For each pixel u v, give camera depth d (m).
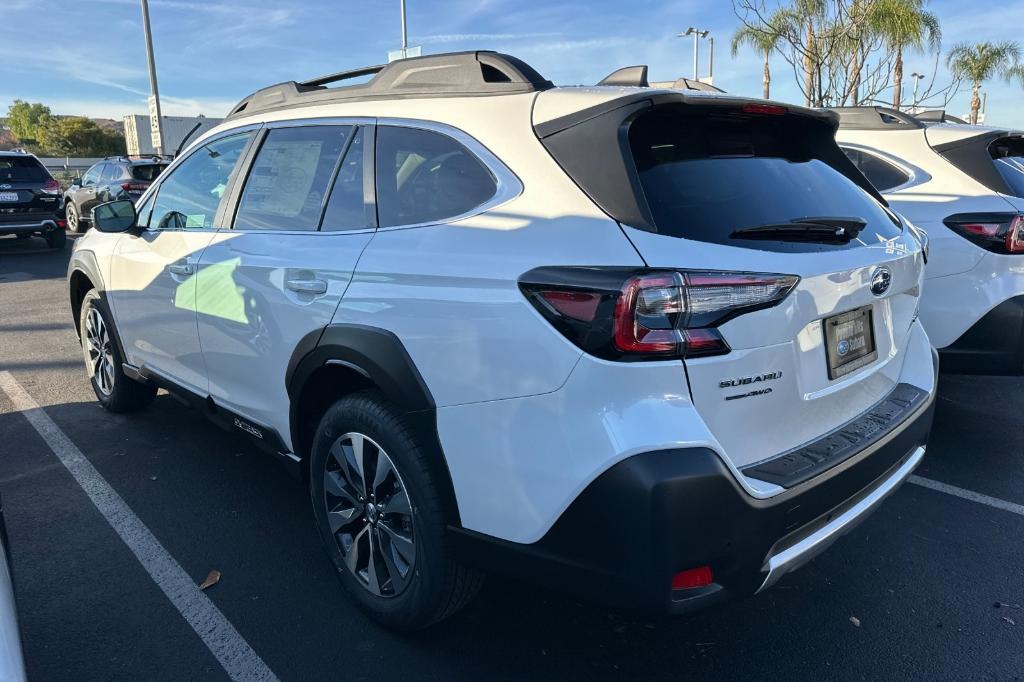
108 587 2.94
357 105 2.92
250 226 3.21
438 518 2.33
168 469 4.02
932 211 4.27
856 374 2.51
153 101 22.09
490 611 2.82
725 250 2.04
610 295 1.92
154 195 4.05
